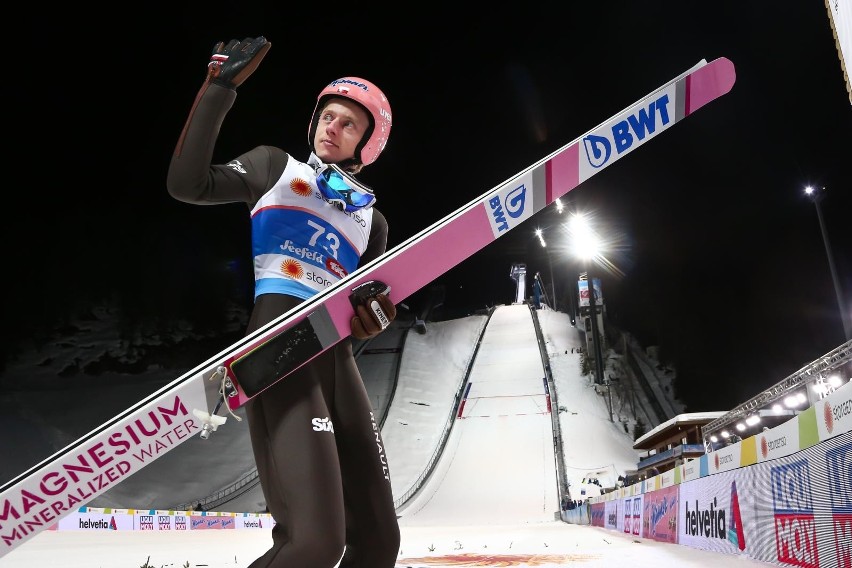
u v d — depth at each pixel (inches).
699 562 211.5
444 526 787.4
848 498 144.1
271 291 73.7
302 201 77.5
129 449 57.2
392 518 77.6
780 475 185.8
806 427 167.2
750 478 211.3
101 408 1238.9
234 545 406.6
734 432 404.5
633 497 434.9
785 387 290.7
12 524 53.9
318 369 75.6
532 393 1504.7
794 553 175.5
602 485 1053.8
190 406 59.2
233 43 65.9
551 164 73.1
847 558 144.6
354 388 79.2
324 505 65.9
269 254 75.3
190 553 326.6
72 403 1244.5
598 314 1642.5
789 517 179.0
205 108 64.6
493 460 1195.3
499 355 1801.2
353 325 65.3
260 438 70.0
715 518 249.1
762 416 341.4
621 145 76.5
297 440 67.4
